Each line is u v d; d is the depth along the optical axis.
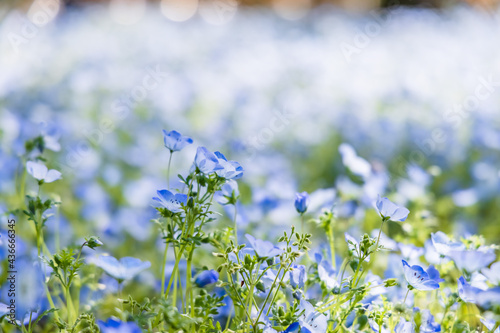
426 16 4.20
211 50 3.20
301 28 4.30
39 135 1.01
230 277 0.80
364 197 1.12
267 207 1.05
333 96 2.35
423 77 2.42
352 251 0.84
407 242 1.00
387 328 0.83
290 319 0.79
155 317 0.81
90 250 0.98
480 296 0.78
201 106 2.19
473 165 1.70
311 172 1.77
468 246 0.88
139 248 1.22
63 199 1.35
